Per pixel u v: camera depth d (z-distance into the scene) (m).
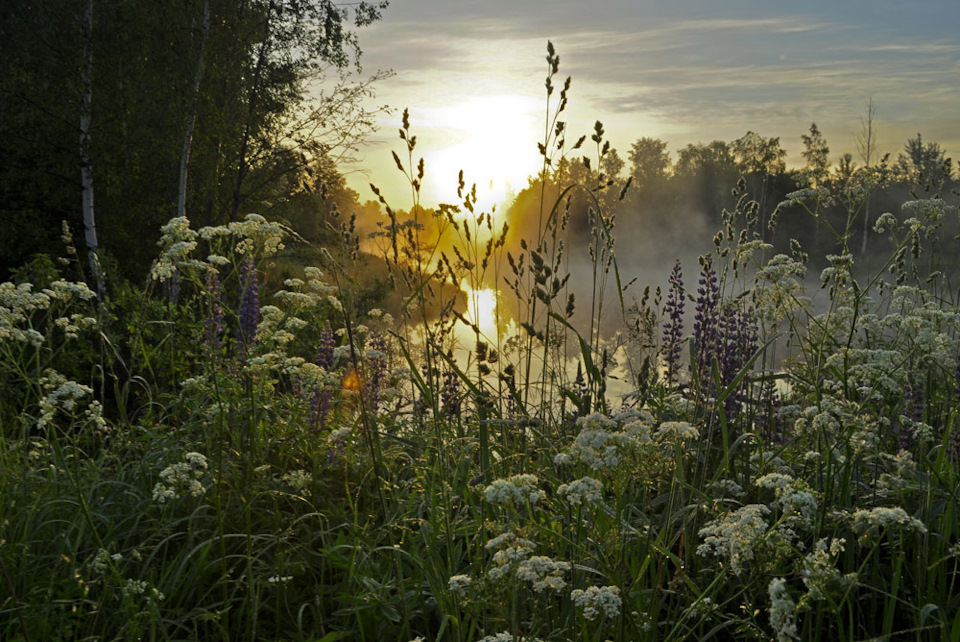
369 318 5.38
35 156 17.95
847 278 4.18
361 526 3.87
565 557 3.04
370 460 4.27
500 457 4.10
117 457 4.18
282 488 3.94
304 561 3.54
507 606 2.88
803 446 4.16
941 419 4.26
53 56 18.22
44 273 11.52
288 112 21.50
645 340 5.29
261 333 4.42
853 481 3.61
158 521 3.67
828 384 3.90
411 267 4.55
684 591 2.97
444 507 3.53
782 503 2.43
